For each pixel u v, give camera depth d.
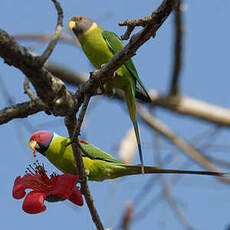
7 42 5.45
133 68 10.02
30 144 10.40
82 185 7.18
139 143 8.73
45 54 5.78
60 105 6.39
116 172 10.22
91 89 6.64
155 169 8.92
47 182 6.81
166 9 5.39
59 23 5.94
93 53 10.56
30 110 7.26
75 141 6.56
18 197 6.63
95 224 7.41
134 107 9.76
